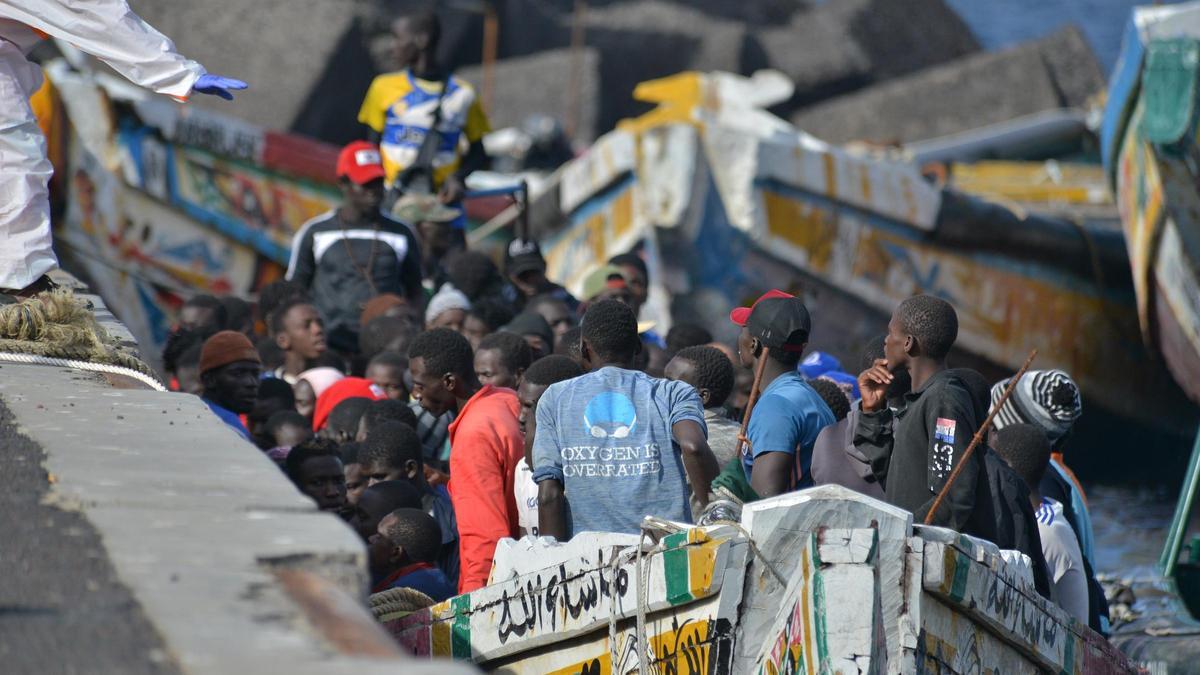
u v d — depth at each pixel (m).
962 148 73.62
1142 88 45.03
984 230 52.09
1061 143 74.69
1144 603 30.83
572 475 18.84
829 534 14.63
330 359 32.72
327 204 50.00
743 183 46.22
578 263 50.81
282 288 34.81
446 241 40.19
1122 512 48.66
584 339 20.08
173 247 46.84
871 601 14.39
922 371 18.70
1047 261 54.00
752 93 48.84
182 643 10.09
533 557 17.97
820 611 14.45
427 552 22.36
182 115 46.38
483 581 20.98
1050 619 17.47
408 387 29.56
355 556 12.34
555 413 19.14
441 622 19.34
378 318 32.12
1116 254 55.53
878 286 50.16
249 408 27.66
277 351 33.09
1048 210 62.41
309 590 11.51
